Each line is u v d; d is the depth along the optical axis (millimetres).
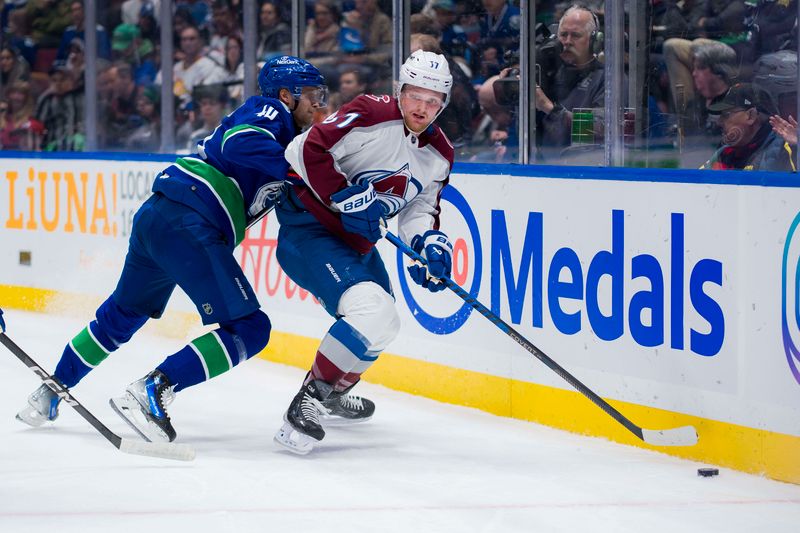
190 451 10852
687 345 11367
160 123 19609
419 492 10125
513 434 12508
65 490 10000
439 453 11609
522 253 13195
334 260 11477
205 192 11414
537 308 13000
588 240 12375
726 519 9375
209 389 14805
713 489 10297
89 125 20828
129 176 19672
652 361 11719
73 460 11039
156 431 11281
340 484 10359
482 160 14562
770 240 10570
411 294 14672
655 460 11359
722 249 11000
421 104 10961
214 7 18359
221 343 11359
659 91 12469
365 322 11219
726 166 11914
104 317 12078
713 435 11148
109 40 20297
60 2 21125
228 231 11562
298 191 11656
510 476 10711
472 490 10211
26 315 21188
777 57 11344
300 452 11344
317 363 11438
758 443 10742
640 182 11773
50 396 12148
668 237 11523
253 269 17359
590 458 11438
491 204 13602
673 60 12266
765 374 10648
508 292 13383
